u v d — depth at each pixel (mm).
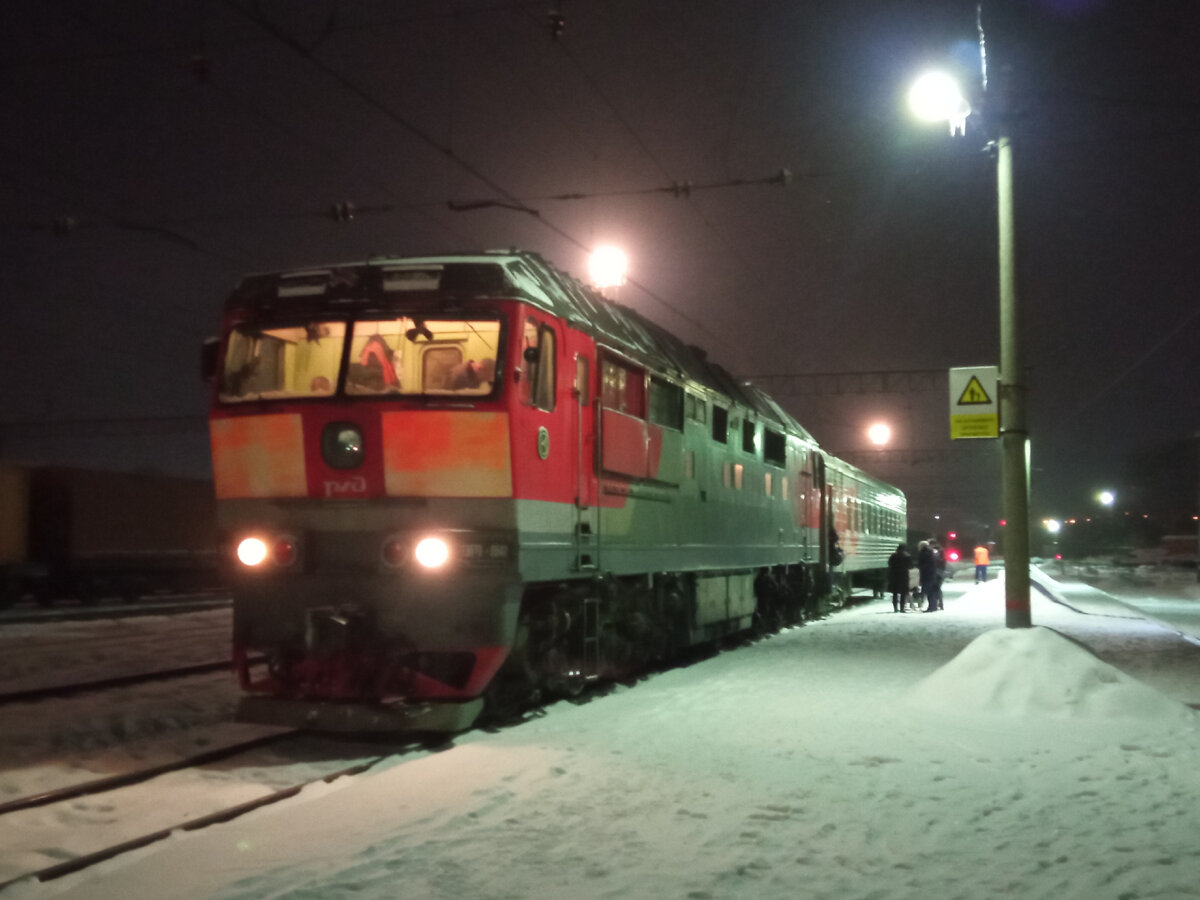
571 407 9656
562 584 9867
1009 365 11695
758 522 16688
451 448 8406
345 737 8914
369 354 8719
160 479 32344
